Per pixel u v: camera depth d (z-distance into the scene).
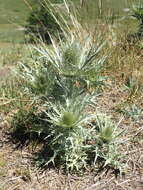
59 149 0.73
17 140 0.82
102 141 0.74
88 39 0.80
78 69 0.73
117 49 1.09
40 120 0.83
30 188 0.71
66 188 0.71
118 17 1.15
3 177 0.74
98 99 0.94
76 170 0.74
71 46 0.75
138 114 0.88
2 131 0.85
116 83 1.00
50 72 0.76
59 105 0.75
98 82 0.77
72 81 0.76
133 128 0.85
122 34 1.17
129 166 0.75
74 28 0.96
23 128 0.84
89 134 0.75
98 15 1.03
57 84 0.77
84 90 0.77
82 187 0.71
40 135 0.82
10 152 0.79
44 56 0.76
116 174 0.74
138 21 1.22
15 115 0.87
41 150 0.79
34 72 0.77
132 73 1.03
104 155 0.74
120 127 0.85
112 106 0.92
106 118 0.77
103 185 0.72
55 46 0.76
